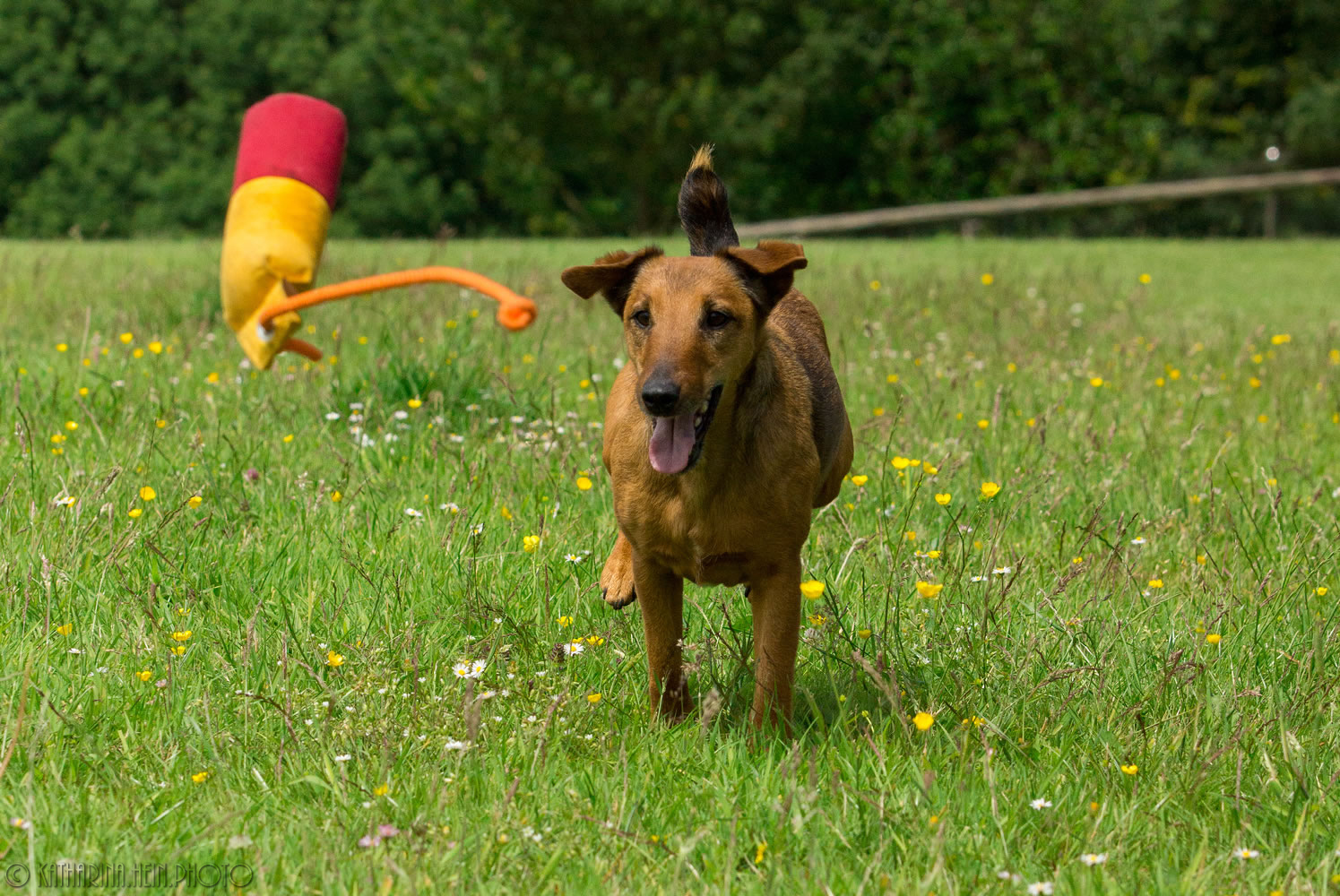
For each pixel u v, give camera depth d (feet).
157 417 24.21
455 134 169.07
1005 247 85.71
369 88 158.92
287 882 11.09
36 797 12.11
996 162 156.87
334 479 21.53
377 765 13.20
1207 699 14.83
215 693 14.78
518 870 11.43
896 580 18.22
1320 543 19.49
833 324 39.45
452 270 13.69
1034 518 21.38
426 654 15.65
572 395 28.55
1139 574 19.24
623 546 18.02
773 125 144.15
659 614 15.20
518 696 14.88
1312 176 109.40
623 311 15.99
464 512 19.94
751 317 14.69
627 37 146.61
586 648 16.25
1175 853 11.96
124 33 159.84
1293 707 14.62
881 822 12.09
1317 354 36.68
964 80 151.64
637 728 14.62
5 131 155.53
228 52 161.07
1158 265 72.23
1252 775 13.61
